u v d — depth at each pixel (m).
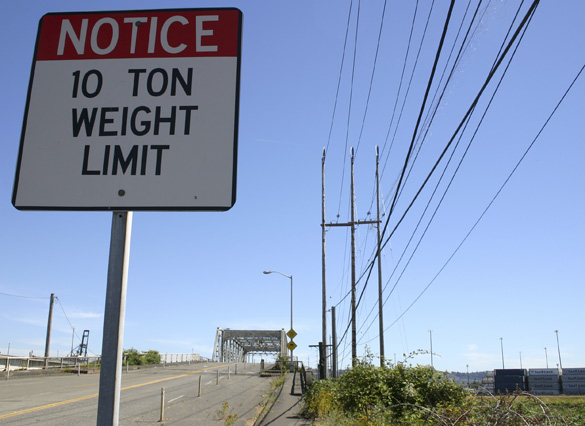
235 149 3.61
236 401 20.19
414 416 11.38
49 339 44.78
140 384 27.88
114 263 3.35
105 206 3.53
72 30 3.85
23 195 3.57
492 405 8.94
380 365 14.62
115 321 3.16
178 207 3.52
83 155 3.62
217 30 3.84
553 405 10.38
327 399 14.41
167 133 3.64
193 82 3.74
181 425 14.46
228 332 96.25
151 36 3.83
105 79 3.75
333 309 30.81
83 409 17.41
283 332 96.19
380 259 26.67
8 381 27.95
